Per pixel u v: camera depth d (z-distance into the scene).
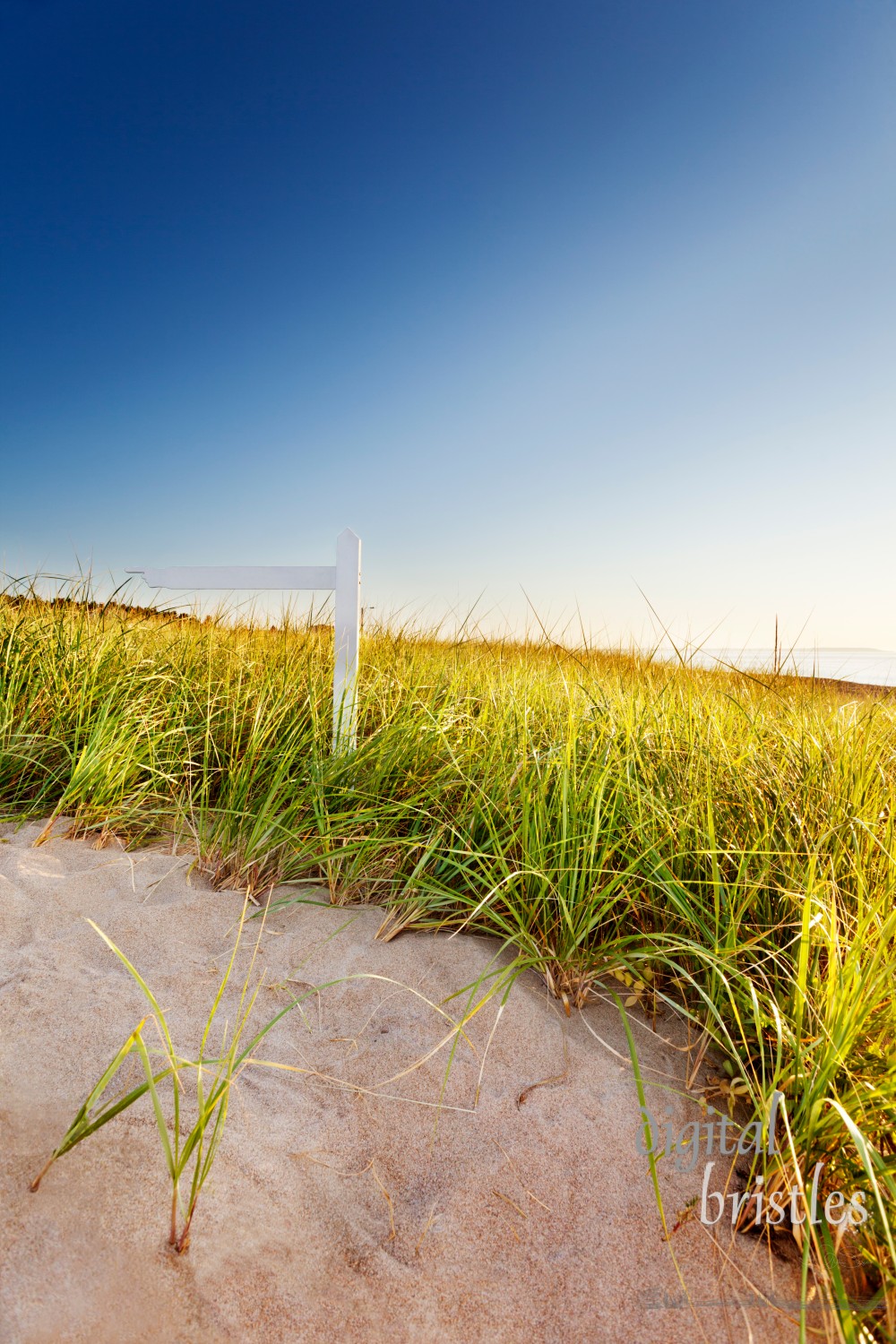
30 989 1.78
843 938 1.83
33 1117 1.39
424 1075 1.68
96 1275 1.12
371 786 2.82
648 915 2.24
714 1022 1.81
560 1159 1.48
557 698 3.67
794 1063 1.47
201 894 2.37
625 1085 1.68
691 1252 1.30
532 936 2.16
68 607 4.25
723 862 2.16
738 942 1.95
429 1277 1.23
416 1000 1.93
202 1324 1.09
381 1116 1.55
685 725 3.04
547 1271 1.26
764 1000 1.70
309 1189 1.36
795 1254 1.30
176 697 3.58
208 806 3.03
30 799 2.99
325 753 3.17
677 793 2.48
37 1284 1.09
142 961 1.98
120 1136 1.38
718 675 4.03
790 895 1.84
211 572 3.79
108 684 3.56
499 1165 1.46
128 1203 1.25
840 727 2.95
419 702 3.31
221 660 4.30
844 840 2.18
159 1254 1.17
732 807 2.41
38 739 3.20
